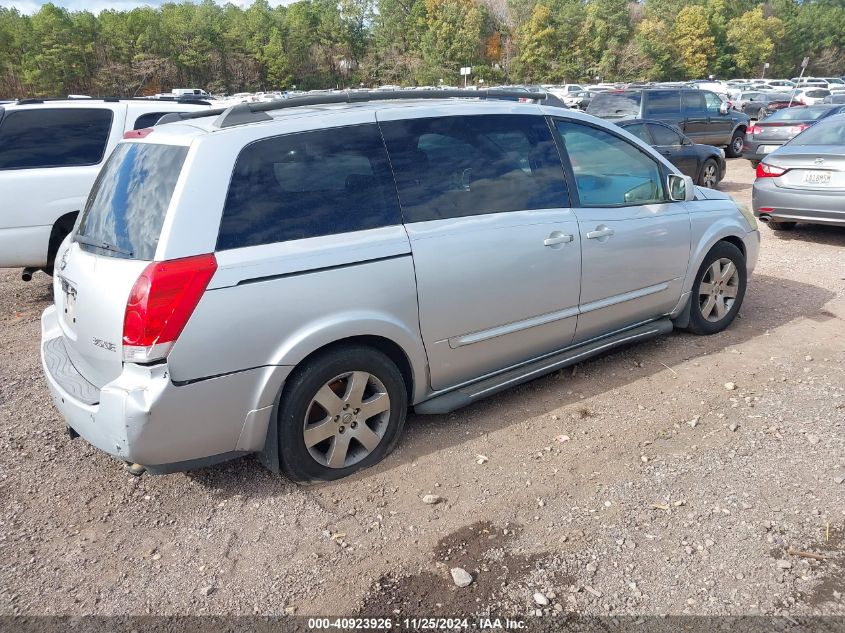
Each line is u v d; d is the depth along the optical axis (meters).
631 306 4.61
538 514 3.12
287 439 3.21
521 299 3.91
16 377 4.96
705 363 4.76
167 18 94.62
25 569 2.86
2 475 3.59
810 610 2.50
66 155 6.65
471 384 3.95
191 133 3.15
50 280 7.93
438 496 3.28
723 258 5.20
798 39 112.88
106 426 2.89
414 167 3.56
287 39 98.50
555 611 2.54
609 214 4.35
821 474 3.34
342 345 3.31
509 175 3.92
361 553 2.91
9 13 86.12
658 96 15.76
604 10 90.31
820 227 9.35
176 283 2.81
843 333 5.24
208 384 2.92
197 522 3.15
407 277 3.40
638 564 2.78
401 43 98.69
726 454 3.56
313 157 3.27
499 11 101.00
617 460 3.55
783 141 14.42
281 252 3.06
